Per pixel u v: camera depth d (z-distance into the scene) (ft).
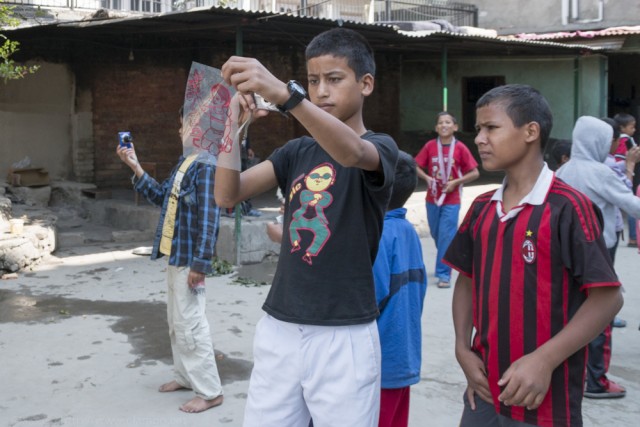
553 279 8.25
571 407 8.27
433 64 58.44
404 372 10.55
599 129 16.26
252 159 38.58
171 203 14.94
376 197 8.28
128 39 41.73
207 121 8.43
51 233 31.12
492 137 8.64
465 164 25.57
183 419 14.83
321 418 8.29
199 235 14.48
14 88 39.40
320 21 29.71
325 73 8.29
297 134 49.29
